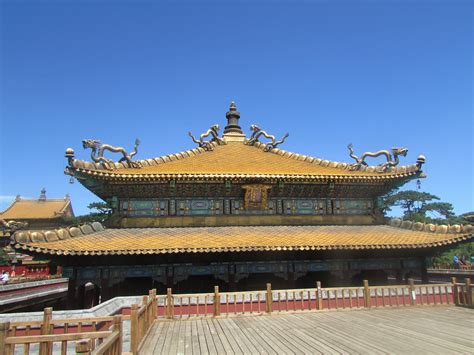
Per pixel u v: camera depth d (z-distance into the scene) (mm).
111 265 21031
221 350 12531
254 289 24719
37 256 19375
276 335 14594
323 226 25000
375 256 24047
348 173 25375
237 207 24344
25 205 90688
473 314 18578
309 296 19797
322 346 12875
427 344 13008
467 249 60406
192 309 18469
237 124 33219
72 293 20359
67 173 20297
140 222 23234
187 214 23719
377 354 11859
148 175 21891
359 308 19953
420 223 24453
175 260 21703
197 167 24625
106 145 22047
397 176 24609
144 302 14586
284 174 23531
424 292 21016
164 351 12477
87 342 6996
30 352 12391
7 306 23594
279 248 20172
